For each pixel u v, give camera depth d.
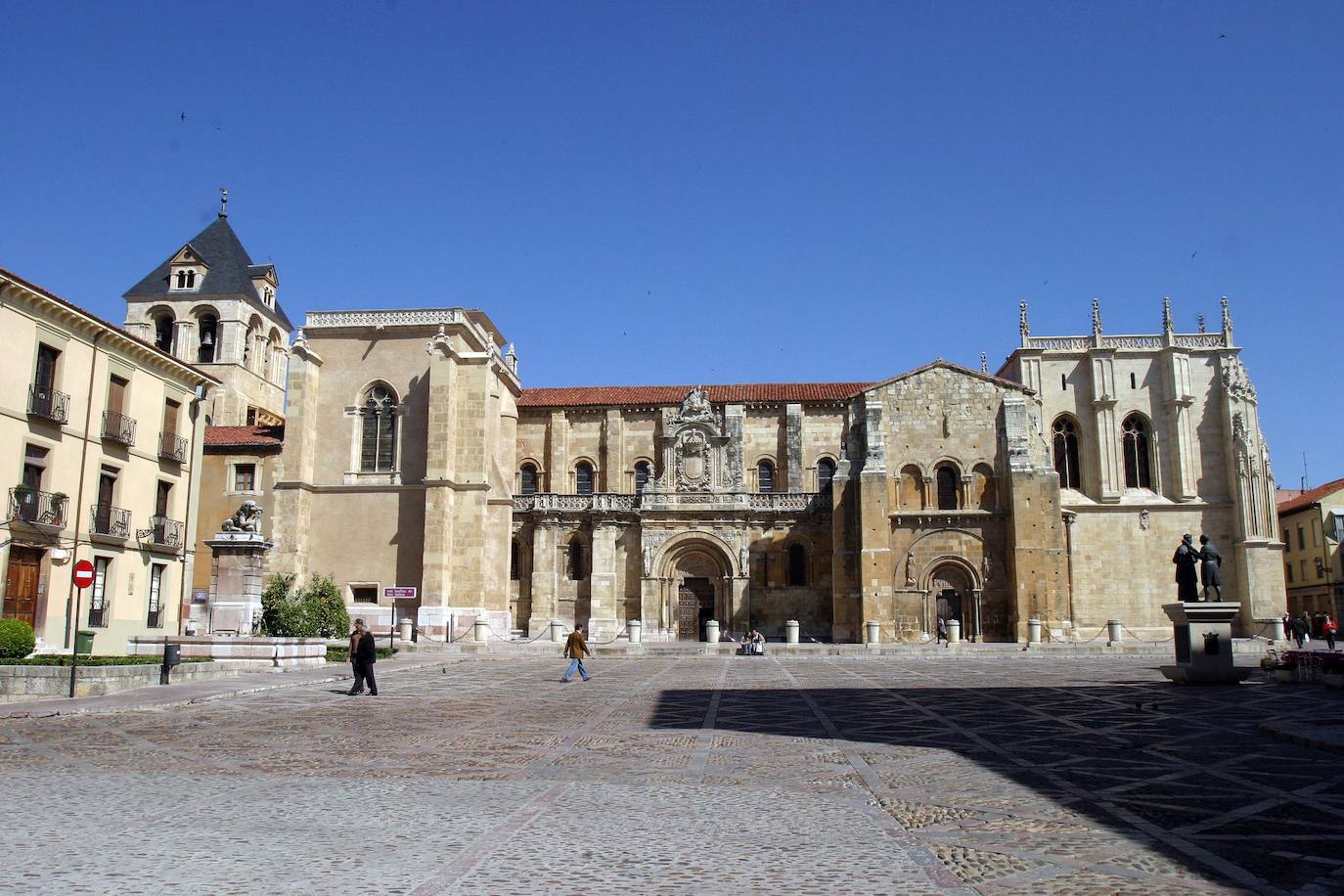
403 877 9.73
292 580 57.44
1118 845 10.96
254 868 10.10
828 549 67.00
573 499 68.88
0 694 26.88
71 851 10.80
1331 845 10.92
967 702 26.86
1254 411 68.94
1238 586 68.12
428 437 61.94
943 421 66.00
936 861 10.35
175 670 32.81
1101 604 68.56
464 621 61.53
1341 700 26.44
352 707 26.55
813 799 13.65
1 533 37.78
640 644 56.75
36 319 39.88
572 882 9.57
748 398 73.81
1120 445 70.69
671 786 14.66
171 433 48.84
